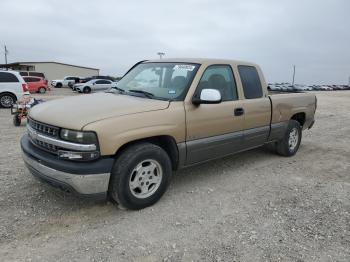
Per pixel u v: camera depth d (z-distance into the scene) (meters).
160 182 4.32
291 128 6.70
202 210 4.27
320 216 4.22
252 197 4.75
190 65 4.96
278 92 7.41
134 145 4.07
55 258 3.19
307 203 4.60
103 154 3.72
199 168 5.93
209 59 5.14
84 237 3.56
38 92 34.34
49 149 3.92
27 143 4.35
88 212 4.09
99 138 3.68
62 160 3.75
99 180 3.73
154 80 5.02
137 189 4.16
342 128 11.31
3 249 3.29
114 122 3.80
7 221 3.81
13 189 4.67
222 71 5.23
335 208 4.47
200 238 3.62
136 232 3.69
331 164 6.54
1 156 6.32
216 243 3.54
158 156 4.21
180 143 4.48
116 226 3.80
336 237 3.73
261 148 7.50
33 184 4.86
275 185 5.25
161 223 3.91
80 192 3.71
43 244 3.40
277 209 4.38
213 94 4.45
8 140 7.86
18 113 10.11
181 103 4.49
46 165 3.83
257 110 5.67
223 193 4.85
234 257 3.30
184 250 3.39
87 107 4.10
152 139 4.36
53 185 3.88
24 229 3.66
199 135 4.70
